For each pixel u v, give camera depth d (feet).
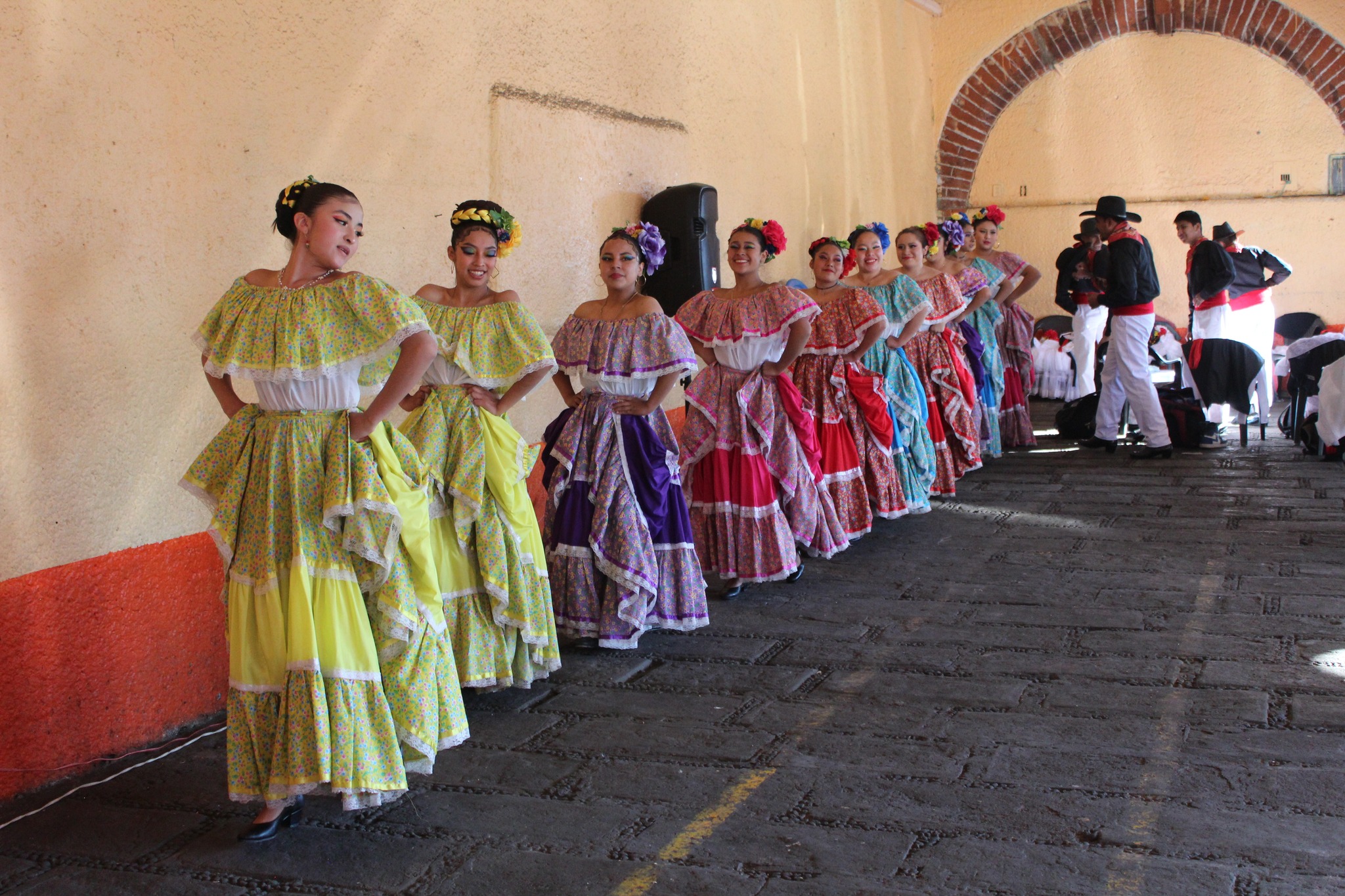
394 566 9.42
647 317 14.01
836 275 18.16
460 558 11.93
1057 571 16.76
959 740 10.83
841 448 18.10
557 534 14.08
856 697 12.14
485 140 16.10
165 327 11.42
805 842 8.96
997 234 27.20
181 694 11.72
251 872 8.84
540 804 9.84
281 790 8.99
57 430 10.41
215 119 11.85
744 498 15.87
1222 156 35.96
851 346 17.93
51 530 10.41
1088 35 36.40
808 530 16.53
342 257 9.40
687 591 14.33
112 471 10.95
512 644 12.26
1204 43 35.58
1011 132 37.86
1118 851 8.57
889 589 16.26
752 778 10.19
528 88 16.98
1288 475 23.09
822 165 28.25
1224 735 10.63
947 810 9.39
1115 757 10.25
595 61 18.63
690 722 11.63
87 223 10.59
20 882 8.73
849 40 29.94
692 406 16.19
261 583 9.05
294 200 9.28
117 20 10.78
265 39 12.42
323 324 9.01
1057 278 31.91
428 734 9.58
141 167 11.09
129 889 8.61
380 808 9.85
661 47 20.63
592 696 12.50
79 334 10.57
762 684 12.69
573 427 14.14
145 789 10.37
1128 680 12.22
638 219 19.97
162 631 11.45
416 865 8.86
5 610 9.96
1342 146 34.68
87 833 9.52
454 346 11.85
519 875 8.66
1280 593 15.10
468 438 11.89
